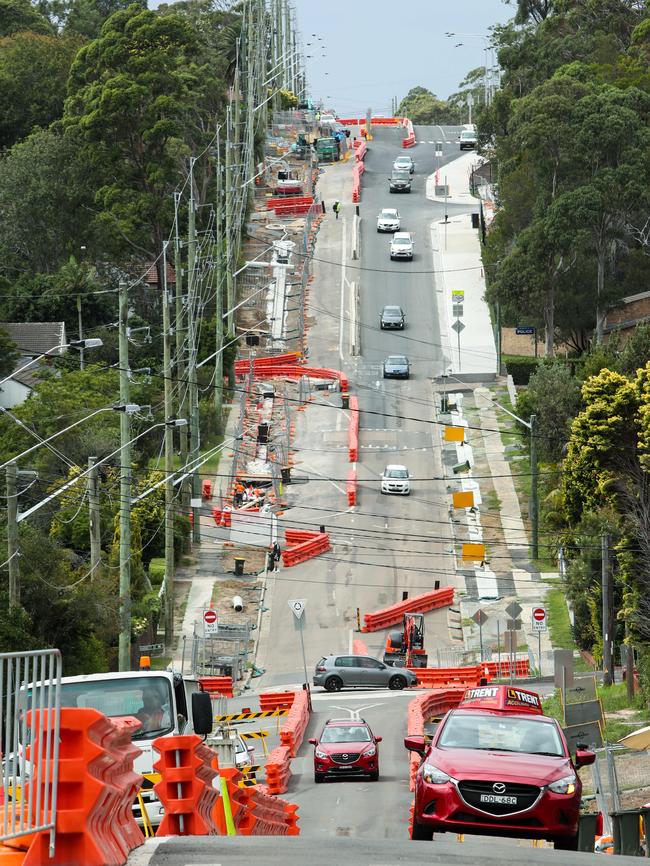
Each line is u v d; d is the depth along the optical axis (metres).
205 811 46.53
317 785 115.88
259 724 168.25
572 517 162.00
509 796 51.38
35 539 150.25
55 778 32.28
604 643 180.38
